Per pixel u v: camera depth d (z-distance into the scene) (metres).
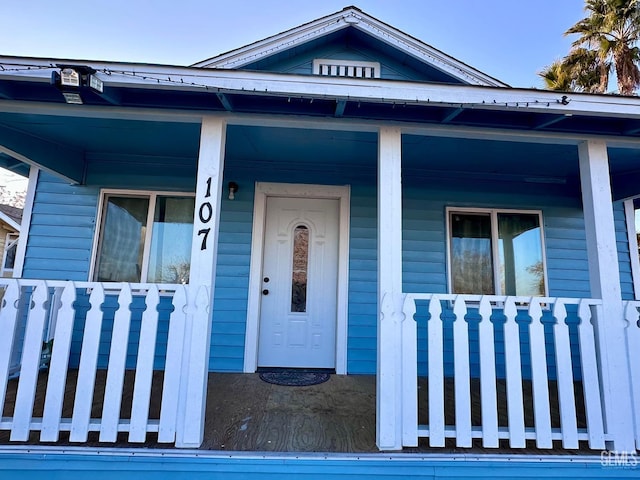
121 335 2.05
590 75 9.76
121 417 2.41
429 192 4.09
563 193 4.20
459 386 2.11
